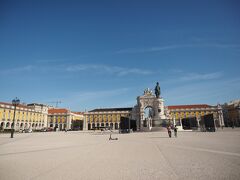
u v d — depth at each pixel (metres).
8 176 5.31
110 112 93.12
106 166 6.43
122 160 7.45
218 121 83.81
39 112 84.94
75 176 5.27
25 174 5.50
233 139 15.86
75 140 18.58
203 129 37.62
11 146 13.07
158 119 44.62
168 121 43.91
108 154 9.02
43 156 8.58
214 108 84.94
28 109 78.25
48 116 94.25
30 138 22.42
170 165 6.39
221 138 17.09
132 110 85.19
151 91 80.25
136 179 4.95
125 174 5.41
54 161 7.37
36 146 12.97
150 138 19.16
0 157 8.36
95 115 94.38
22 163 7.02
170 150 9.89
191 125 50.12
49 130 73.38
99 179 4.98
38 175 5.39
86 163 6.95
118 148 11.32
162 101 47.84
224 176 5.04
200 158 7.50
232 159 7.21
